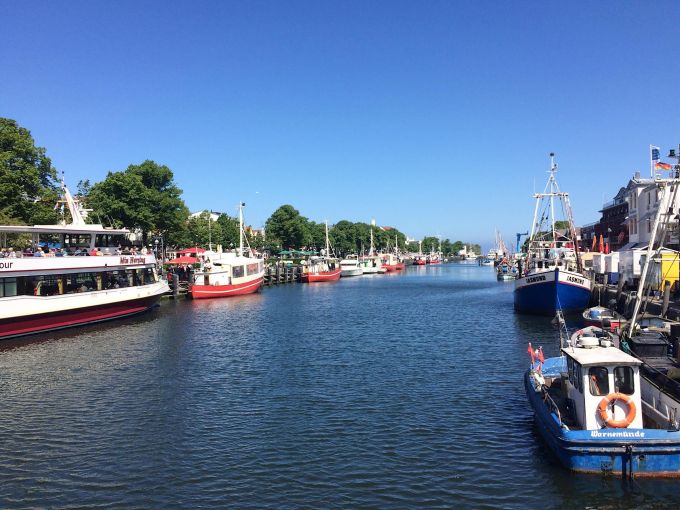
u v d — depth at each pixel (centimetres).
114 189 7775
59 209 6569
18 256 4431
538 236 6919
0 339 4134
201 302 7375
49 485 1716
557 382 2275
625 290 5297
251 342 4166
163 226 8581
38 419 2328
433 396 2625
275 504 1584
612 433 1675
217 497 1630
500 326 4928
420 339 4269
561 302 5331
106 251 5359
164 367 3291
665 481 1662
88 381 2955
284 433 2145
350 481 1727
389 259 19525
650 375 2016
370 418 2316
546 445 1984
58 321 4575
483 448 1972
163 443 2050
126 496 1641
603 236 10769
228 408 2470
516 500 1595
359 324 5188
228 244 13712
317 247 18875
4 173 5628
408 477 1750
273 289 10238
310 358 3541
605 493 1616
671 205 2650
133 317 5525
